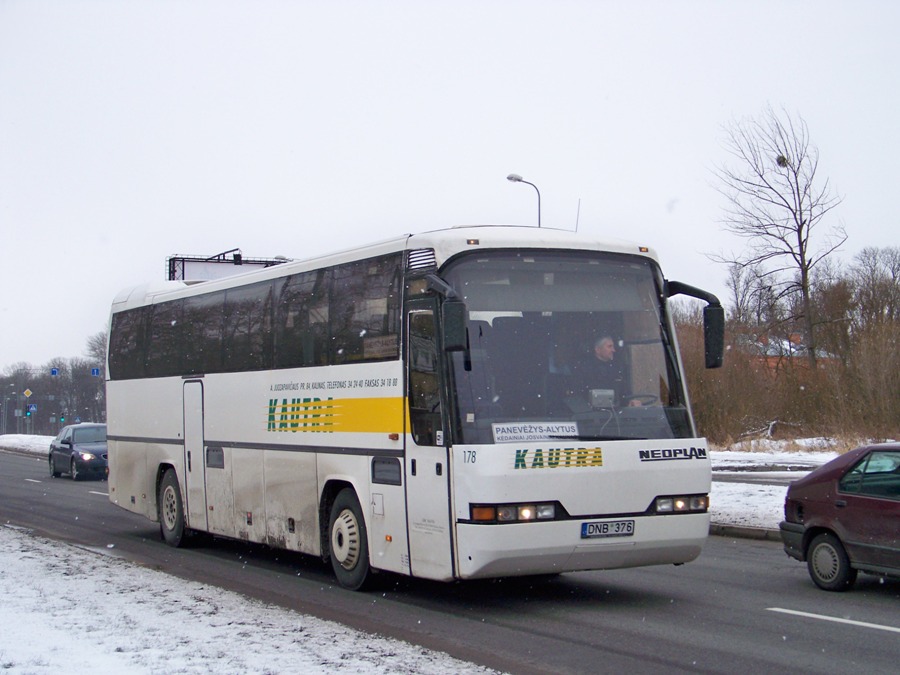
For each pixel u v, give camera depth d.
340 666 7.34
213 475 14.62
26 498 25.78
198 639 8.32
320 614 10.09
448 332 9.09
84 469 32.59
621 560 9.76
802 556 11.53
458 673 7.14
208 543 16.08
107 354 18.70
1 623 8.92
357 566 11.30
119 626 8.88
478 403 9.52
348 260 11.59
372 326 11.00
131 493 17.45
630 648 8.43
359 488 11.09
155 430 16.56
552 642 8.69
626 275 10.54
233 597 10.62
